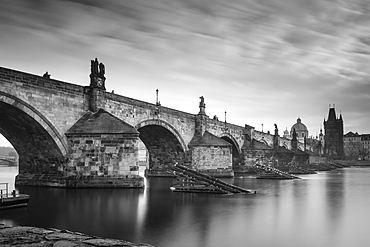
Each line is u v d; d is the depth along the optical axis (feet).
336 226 98.58
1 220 102.73
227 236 86.69
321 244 80.28
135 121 229.86
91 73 198.29
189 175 186.29
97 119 187.21
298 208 129.70
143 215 112.27
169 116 272.72
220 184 184.34
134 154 178.09
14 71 156.25
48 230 55.01
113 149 178.70
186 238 84.48
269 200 151.43
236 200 150.00
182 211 120.57
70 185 177.78
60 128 178.09
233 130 393.50
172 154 302.86
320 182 264.52
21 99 158.81
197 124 314.35
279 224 100.83
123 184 176.96
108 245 46.70
